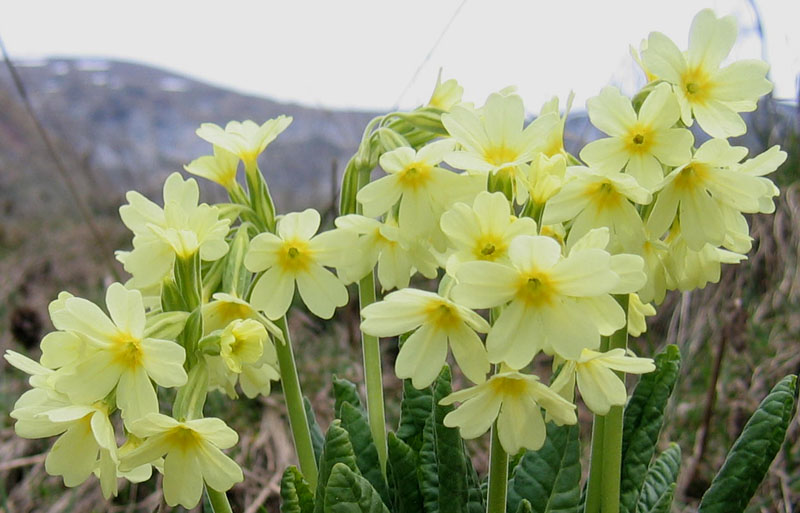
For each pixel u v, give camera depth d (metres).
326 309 0.22
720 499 0.24
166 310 0.21
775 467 0.34
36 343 0.54
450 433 0.23
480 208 0.19
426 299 0.19
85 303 0.19
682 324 0.42
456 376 0.42
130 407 0.19
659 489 0.25
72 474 0.19
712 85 0.21
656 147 0.20
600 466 0.23
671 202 0.20
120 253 0.23
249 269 0.22
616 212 0.20
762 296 0.44
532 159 0.20
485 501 0.24
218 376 0.23
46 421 0.19
